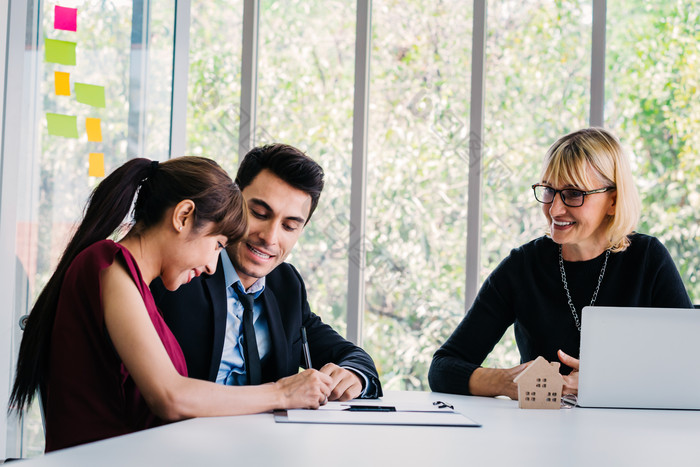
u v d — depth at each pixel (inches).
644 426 59.3
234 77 132.6
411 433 52.4
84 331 55.6
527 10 122.3
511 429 55.9
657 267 87.6
